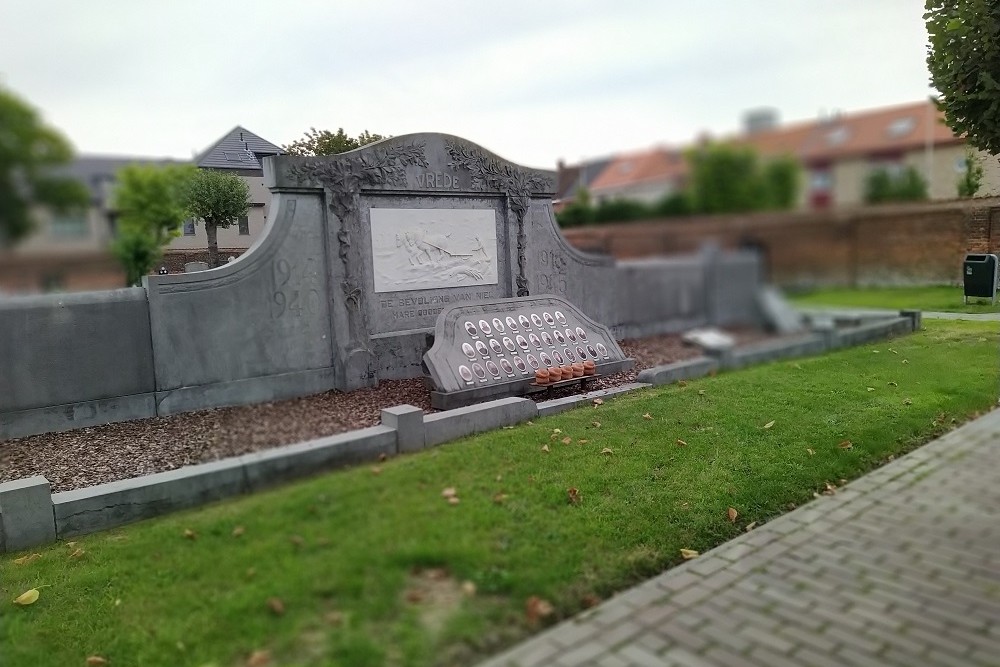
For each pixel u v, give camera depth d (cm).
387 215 939
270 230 849
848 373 839
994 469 594
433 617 375
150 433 736
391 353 942
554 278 1146
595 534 476
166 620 400
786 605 399
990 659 344
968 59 582
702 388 801
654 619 388
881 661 345
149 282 787
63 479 618
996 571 430
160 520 525
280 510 493
